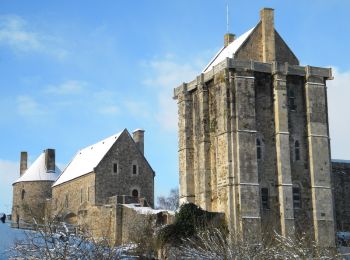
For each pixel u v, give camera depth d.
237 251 33.47
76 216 93.06
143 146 98.12
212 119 65.50
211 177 65.12
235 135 61.62
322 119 65.38
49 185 111.88
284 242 36.25
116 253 30.52
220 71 63.59
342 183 79.81
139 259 47.53
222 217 60.44
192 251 37.62
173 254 52.50
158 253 55.34
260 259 33.00
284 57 66.38
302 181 63.88
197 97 68.06
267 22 66.12
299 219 62.84
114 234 72.12
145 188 91.81
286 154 62.94
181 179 69.00
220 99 63.50
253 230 52.84
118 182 89.38
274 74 63.94
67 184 99.06
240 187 60.41
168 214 64.94
